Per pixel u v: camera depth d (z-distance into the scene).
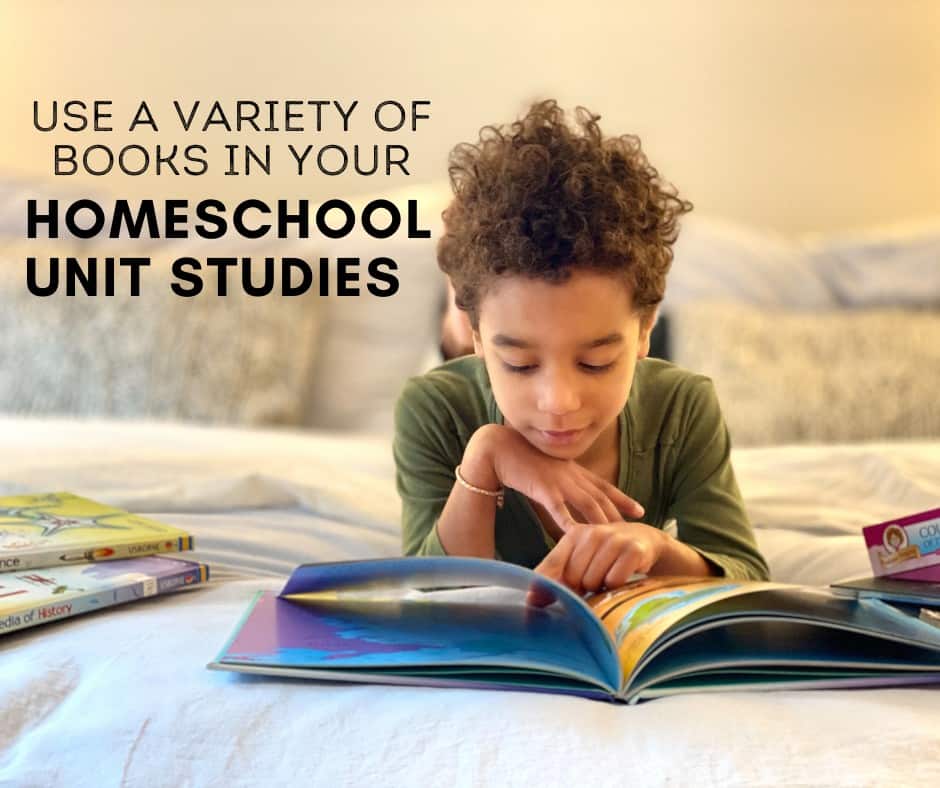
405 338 1.99
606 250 0.65
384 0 2.34
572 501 0.75
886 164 2.41
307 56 2.34
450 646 0.61
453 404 0.88
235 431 1.63
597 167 0.68
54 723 0.56
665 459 0.86
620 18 2.36
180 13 2.34
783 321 1.90
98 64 2.35
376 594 0.81
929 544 0.70
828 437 1.73
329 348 1.99
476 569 0.62
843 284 2.12
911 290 2.07
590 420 0.70
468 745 0.52
